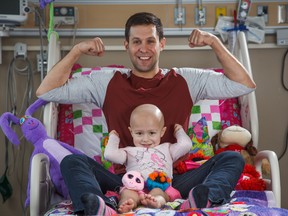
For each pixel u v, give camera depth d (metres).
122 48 3.15
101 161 2.54
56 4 3.10
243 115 2.72
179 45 3.17
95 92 2.38
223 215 1.72
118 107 2.31
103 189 2.12
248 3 3.07
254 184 2.21
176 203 1.95
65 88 2.37
